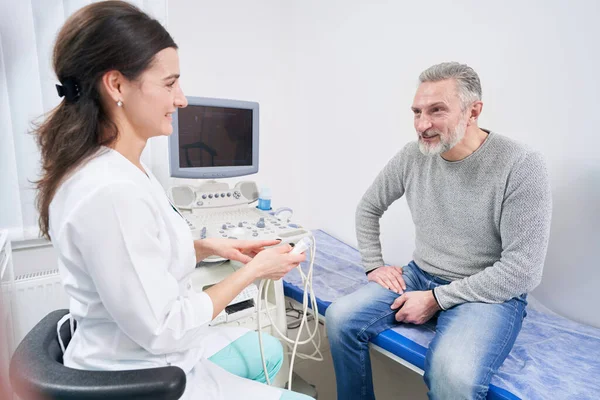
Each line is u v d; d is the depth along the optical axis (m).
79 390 0.63
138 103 0.74
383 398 1.68
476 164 1.19
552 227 1.40
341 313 1.25
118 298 0.68
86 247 0.66
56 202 0.72
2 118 1.40
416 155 1.39
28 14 1.39
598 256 1.31
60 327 0.85
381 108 1.87
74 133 0.72
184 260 0.84
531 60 1.38
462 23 1.54
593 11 1.22
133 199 0.69
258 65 2.11
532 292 1.48
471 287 1.17
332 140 2.13
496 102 1.49
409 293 1.26
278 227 1.34
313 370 1.80
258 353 1.09
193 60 1.87
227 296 0.88
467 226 1.25
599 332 1.26
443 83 1.15
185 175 1.46
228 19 1.95
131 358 0.78
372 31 1.85
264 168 2.24
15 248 1.54
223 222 1.37
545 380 1.00
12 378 0.68
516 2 1.39
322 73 2.12
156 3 1.62
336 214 2.19
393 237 1.93
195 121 1.47
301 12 2.17
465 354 1.00
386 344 1.20
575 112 1.30
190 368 0.86
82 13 0.70
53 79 1.48
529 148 1.15
